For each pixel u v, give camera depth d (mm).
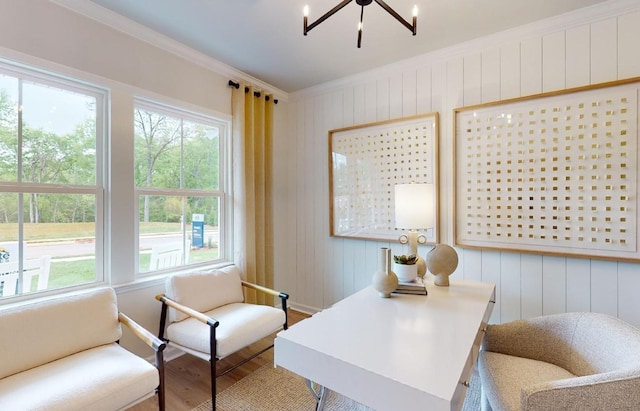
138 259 2377
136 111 2375
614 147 1987
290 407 1898
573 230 2119
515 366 1475
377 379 954
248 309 2416
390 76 2889
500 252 2400
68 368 1526
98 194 2145
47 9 1853
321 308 3408
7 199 1799
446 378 924
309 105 3469
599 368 1306
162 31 2332
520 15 2129
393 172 2867
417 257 2010
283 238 3629
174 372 2285
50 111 1949
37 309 1623
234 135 2988
